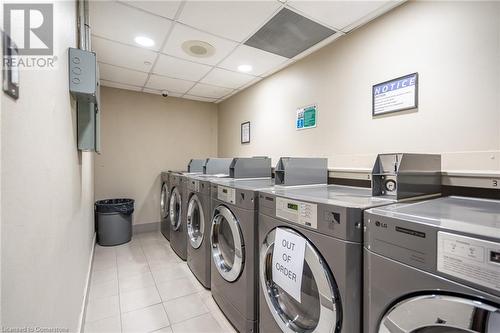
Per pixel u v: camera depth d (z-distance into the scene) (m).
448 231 0.66
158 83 3.55
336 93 2.24
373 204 1.02
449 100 1.50
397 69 1.76
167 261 2.82
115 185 3.83
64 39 1.13
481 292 0.60
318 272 1.03
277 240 1.28
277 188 1.66
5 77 0.51
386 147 1.84
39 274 0.71
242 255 1.58
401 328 0.75
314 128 2.49
